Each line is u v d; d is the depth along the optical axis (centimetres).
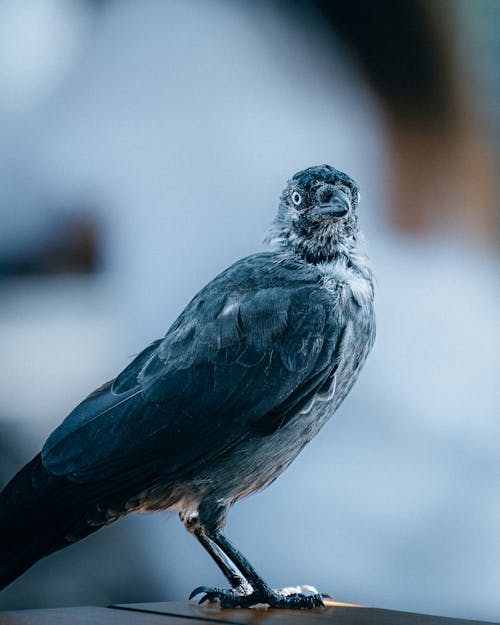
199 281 1045
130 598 885
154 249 1048
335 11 1052
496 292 1054
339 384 648
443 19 1040
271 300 633
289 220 671
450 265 1073
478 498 970
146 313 1043
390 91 1065
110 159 1048
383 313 1034
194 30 1081
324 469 993
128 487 612
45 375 990
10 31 1050
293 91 1077
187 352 630
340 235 661
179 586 911
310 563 939
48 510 597
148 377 630
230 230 1057
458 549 940
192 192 1056
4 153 1056
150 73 1065
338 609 598
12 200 1038
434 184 1077
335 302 637
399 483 980
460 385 1020
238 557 613
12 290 1023
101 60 1070
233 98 1069
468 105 1077
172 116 1064
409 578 922
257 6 1066
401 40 1058
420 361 1038
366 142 1074
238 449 623
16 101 1062
